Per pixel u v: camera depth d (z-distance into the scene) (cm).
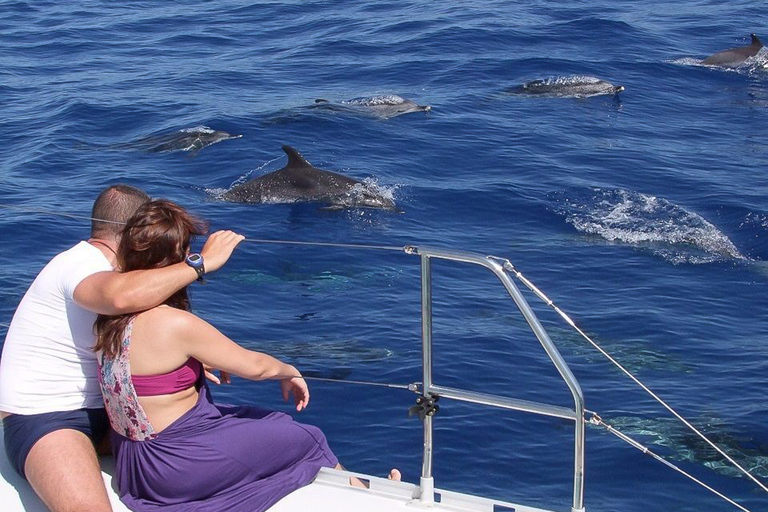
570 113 1939
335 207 1451
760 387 952
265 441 474
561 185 1552
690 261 1294
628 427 871
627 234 1377
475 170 1622
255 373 476
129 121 1888
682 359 1015
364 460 805
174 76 2206
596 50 2370
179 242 466
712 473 804
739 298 1185
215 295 1146
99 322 464
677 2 2894
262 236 1354
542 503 756
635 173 1614
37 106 2000
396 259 1270
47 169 1620
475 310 1119
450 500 467
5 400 480
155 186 1545
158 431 461
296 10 2823
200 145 1720
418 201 1489
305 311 1108
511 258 1291
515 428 859
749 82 2175
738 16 2742
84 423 483
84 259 481
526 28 2522
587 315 1120
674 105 2022
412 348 1008
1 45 2548
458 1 2853
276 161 1656
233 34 2606
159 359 453
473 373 962
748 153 1736
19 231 1330
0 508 466
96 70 2292
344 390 914
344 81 2148
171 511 460
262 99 2012
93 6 2983
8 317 1080
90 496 450
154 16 2827
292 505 466
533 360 995
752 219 1433
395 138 1766
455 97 2019
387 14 2717
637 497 770
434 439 836
